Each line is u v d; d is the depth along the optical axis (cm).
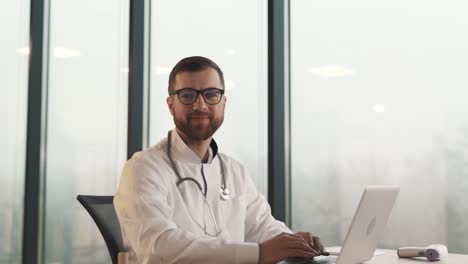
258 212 191
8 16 355
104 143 360
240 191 187
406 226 310
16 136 349
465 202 296
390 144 317
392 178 316
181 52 371
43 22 355
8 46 354
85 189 356
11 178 346
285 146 346
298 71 348
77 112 361
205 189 175
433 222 304
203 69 172
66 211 352
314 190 338
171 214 165
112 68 365
